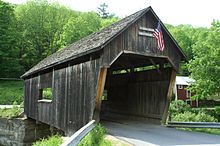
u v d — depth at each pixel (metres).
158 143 8.91
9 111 20.59
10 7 46.91
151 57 12.52
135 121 14.62
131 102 15.38
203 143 8.94
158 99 13.40
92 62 11.28
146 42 11.95
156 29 11.96
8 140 19.53
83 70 11.90
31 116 17.97
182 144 8.73
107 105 17.88
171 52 12.66
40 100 16.41
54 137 12.40
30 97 18.48
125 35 11.38
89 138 8.73
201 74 25.86
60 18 56.25
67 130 12.85
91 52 11.02
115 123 13.88
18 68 44.94
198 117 19.88
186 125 12.88
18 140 18.64
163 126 12.91
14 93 35.31
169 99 12.82
